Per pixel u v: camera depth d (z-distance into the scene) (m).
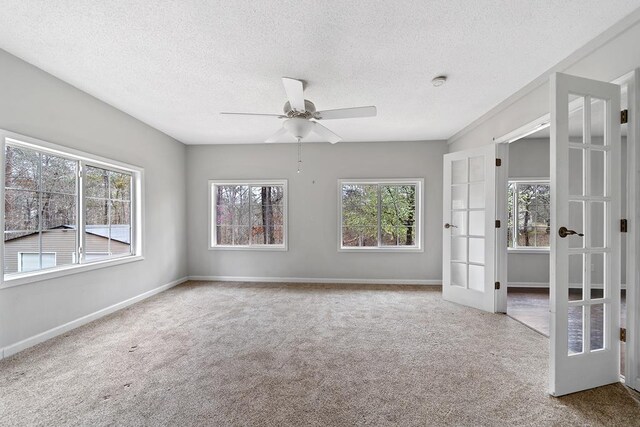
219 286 4.61
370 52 2.23
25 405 1.71
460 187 3.74
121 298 3.52
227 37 2.05
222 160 5.01
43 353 2.35
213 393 1.82
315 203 4.90
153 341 2.58
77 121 2.89
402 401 1.75
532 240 4.73
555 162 1.77
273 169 4.96
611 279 1.88
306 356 2.31
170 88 2.86
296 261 4.92
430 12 1.79
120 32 2.00
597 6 1.72
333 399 1.77
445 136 4.52
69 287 2.84
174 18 1.85
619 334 1.90
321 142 4.89
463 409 1.68
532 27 1.93
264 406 1.70
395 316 3.23
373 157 4.82
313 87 2.81
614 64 1.91
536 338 2.65
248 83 2.74
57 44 2.15
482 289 3.48
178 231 4.79
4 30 1.99
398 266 4.79
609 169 1.87
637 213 1.81
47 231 2.71
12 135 2.31
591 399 1.75
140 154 3.85
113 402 1.73
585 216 1.87
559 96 1.76
